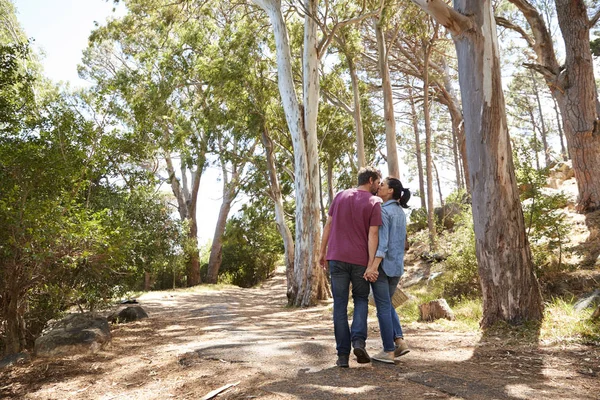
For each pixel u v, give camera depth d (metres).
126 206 12.81
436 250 19.27
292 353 4.94
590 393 3.32
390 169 18.48
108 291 8.67
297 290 17.59
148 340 7.42
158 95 21.95
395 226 4.43
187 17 22.28
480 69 6.73
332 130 24.44
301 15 18.44
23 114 8.23
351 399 3.24
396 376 3.84
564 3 13.70
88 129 8.09
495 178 6.67
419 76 24.70
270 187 22.52
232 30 22.31
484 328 6.64
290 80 18.16
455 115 25.45
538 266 9.62
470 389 3.43
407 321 8.44
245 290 30.95
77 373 5.10
